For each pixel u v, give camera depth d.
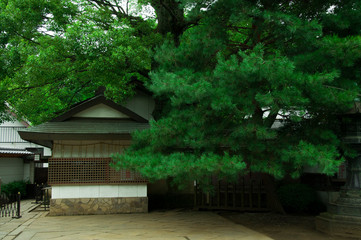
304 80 6.30
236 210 11.83
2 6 10.67
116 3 12.53
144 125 11.80
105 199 11.63
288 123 8.70
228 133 7.83
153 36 11.43
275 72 6.19
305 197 10.80
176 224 9.41
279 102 6.33
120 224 9.48
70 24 10.35
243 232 8.16
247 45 9.27
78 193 11.56
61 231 8.48
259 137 6.89
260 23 7.82
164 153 8.38
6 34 10.23
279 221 9.67
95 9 12.11
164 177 6.78
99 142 11.88
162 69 7.76
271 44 9.33
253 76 6.51
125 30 9.78
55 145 11.64
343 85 6.92
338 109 7.21
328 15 7.68
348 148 7.82
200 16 9.35
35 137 10.67
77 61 10.23
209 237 7.62
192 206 13.34
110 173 11.74
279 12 7.09
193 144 7.28
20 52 9.96
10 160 20.02
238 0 7.22
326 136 7.30
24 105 12.62
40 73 9.83
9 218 10.84
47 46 10.15
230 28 9.15
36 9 10.51
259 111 8.70
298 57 6.98
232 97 6.77
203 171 6.82
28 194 19.72
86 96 18.33
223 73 6.50
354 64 7.46
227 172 6.66
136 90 13.97
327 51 6.67
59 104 17.33
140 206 11.77
